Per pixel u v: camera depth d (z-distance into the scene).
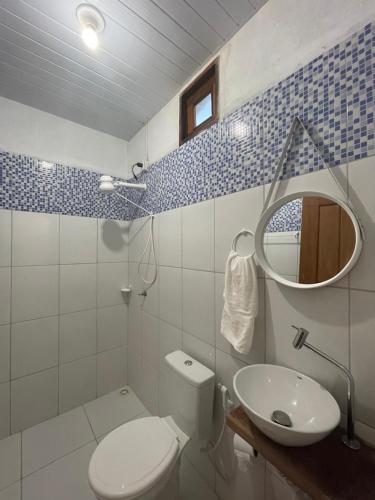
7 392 1.56
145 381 1.85
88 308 1.92
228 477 1.13
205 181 1.26
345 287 0.73
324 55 0.78
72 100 1.59
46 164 1.72
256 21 0.99
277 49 0.92
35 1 0.94
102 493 0.84
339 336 0.75
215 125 1.20
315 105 0.80
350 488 0.58
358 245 0.68
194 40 1.12
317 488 0.58
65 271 1.80
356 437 0.71
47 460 1.39
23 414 1.62
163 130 1.65
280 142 0.90
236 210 1.08
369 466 0.64
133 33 1.09
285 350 0.90
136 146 2.01
